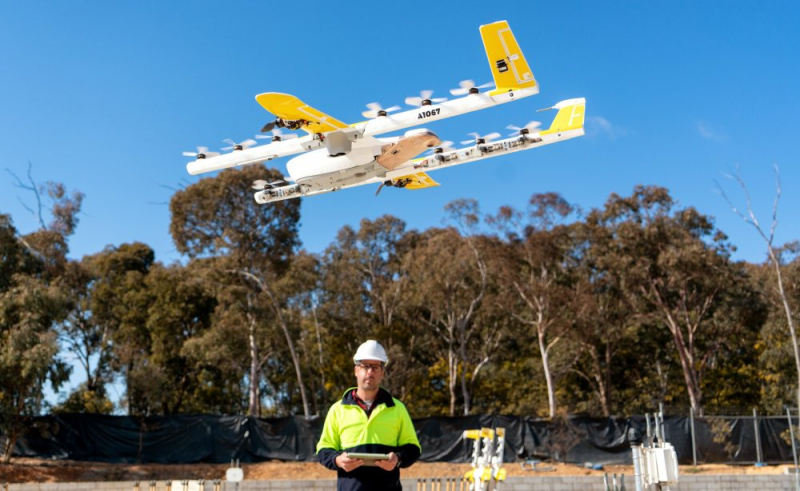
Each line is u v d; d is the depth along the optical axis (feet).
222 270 124.16
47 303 82.64
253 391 123.13
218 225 127.44
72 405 112.78
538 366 139.33
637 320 136.98
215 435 82.12
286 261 129.39
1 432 78.38
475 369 142.20
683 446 79.87
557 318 126.00
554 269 136.87
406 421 16.08
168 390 116.67
